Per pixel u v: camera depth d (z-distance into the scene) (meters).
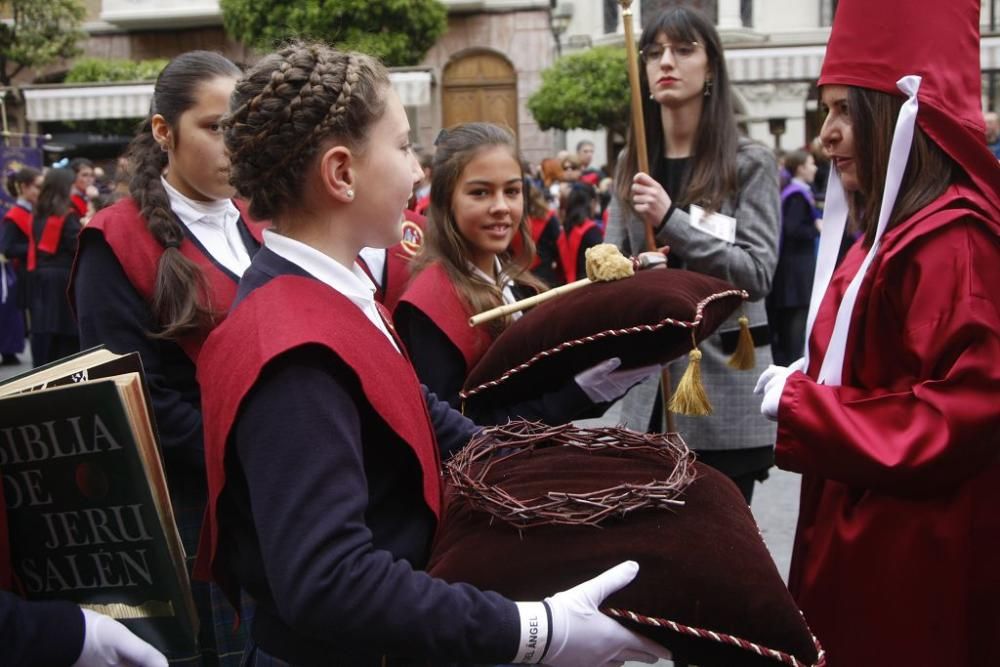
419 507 1.38
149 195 2.21
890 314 1.79
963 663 1.74
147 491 1.28
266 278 1.33
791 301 7.03
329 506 1.17
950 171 1.80
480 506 1.39
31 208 8.46
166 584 1.32
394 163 1.35
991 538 1.75
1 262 9.05
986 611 1.76
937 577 1.74
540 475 1.48
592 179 10.73
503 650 1.19
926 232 1.72
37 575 1.36
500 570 1.29
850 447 1.73
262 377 1.21
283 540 1.16
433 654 1.18
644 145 2.74
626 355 2.08
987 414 1.64
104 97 12.74
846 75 1.90
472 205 2.49
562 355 2.09
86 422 1.26
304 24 14.50
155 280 2.13
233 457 1.26
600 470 1.49
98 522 1.31
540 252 6.51
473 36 17.48
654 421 2.78
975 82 1.89
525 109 17.55
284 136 1.30
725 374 2.71
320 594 1.14
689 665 1.36
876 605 1.79
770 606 1.25
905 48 1.84
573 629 1.20
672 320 2.00
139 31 18.06
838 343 1.85
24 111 16.33
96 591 1.35
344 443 1.21
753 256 2.68
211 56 2.22
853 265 1.94
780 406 1.83
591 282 2.24
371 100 1.32
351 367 1.24
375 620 1.15
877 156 1.87
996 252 1.73
